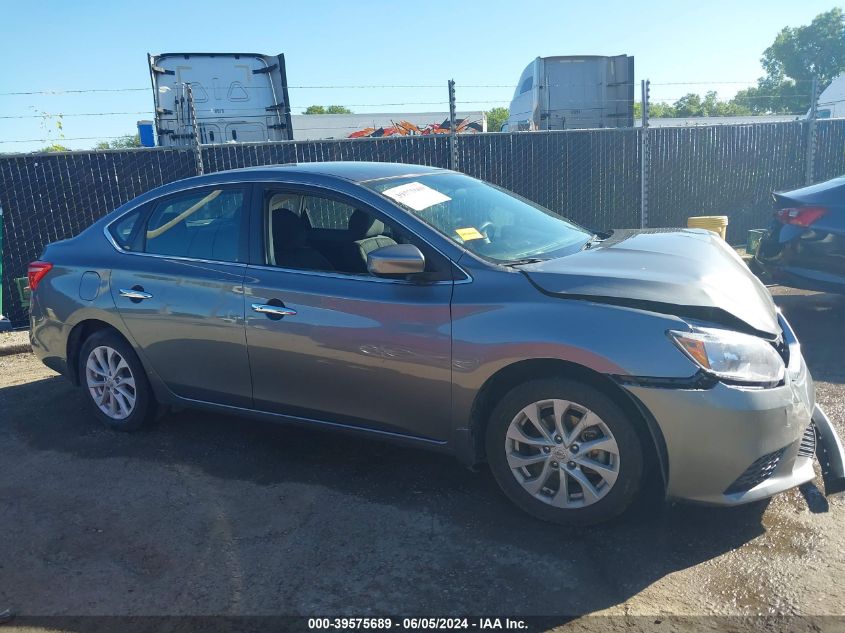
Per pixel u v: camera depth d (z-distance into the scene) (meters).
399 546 3.33
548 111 15.07
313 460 4.30
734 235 11.71
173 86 12.19
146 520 3.69
